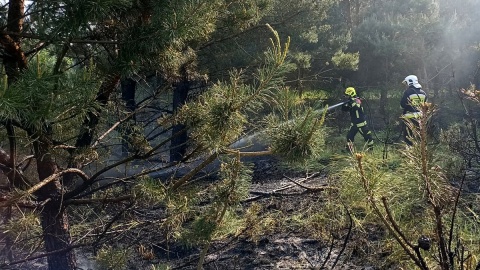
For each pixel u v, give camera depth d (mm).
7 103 2525
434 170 3143
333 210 5848
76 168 4254
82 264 4793
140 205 4254
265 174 9039
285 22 10703
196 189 3855
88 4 3041
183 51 5004
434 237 4059
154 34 3504
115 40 3799
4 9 3590
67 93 3008
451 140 6879
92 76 3273
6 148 4793
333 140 11586
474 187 6148
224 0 4879
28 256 4258
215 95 3299
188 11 3494
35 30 3467
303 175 8531
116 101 4664
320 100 3404
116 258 4285
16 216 4207
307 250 5754
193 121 3754
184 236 3533
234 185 3418
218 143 3270
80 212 5566
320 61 14625
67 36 3113
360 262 5207
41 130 3539
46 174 4309
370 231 5645
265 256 5699
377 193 3336
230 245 6062
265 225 6234
